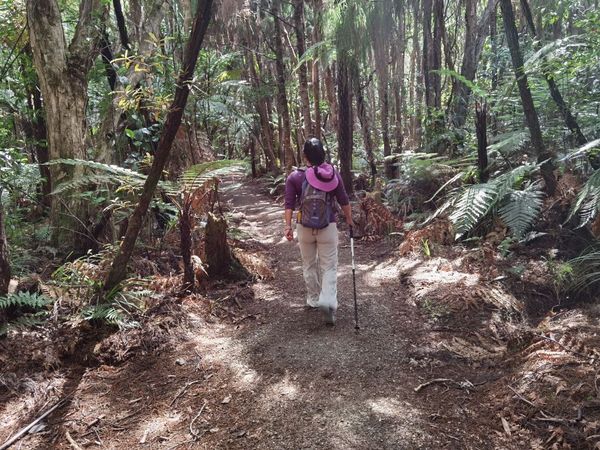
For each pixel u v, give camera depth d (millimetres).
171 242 6230
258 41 13633
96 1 5590
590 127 5391
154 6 6906
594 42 4926
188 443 2715
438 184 7086
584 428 2494
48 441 2781
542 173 5207
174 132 3768
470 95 7770
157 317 4129
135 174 4465
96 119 7832
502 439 2572
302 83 10078
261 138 16531
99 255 4996
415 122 10227
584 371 2881
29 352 3584
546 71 5152
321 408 2920
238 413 2943
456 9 10086
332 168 4086
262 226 8672
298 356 3551
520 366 3180
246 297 4855
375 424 2748
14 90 6969
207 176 4539
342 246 6664
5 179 6188
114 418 2980
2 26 6785
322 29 9250
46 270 4836
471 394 2998
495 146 5875
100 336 3865
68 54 5207
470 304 4234
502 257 5051
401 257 5820
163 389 3270
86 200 5281
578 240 4891
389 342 3736
